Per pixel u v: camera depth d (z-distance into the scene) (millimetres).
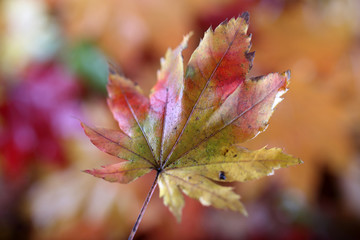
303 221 602
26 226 592
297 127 548
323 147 545
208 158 291
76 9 577
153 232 536
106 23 558
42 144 596
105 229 541
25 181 617
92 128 288
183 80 287
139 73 565
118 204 548
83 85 611
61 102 604
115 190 557
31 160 604
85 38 591
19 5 646
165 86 291
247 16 280
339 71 557
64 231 549
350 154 552
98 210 552
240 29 280
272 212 607
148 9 546
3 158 607
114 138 289
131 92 292
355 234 588
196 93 287
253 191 546
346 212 601
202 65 284
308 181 538
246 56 281
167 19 541
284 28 566
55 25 620
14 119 598
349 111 549
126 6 552
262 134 540
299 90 554
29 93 610
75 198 565
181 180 294
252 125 284
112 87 291
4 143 603
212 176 290
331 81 557
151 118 292
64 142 590
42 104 604
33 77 622
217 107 287
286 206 612
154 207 539
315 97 552
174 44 539
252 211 609
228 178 289
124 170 289
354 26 571
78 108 602
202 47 283
